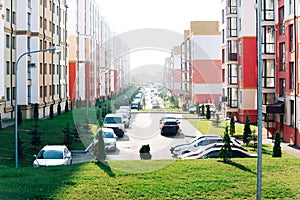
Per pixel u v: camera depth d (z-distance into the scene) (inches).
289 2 828.0
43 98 1314.0
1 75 1053.2
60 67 1553.9
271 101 954.1
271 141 832.9
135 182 366.9
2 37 1055.0
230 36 1235.9
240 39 1198.3
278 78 898.7
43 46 1316.4
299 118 767.1
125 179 375.9
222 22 1368.1
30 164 600.4
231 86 1232.8
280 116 867.4
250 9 1168.8
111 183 363.9
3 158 640.4
